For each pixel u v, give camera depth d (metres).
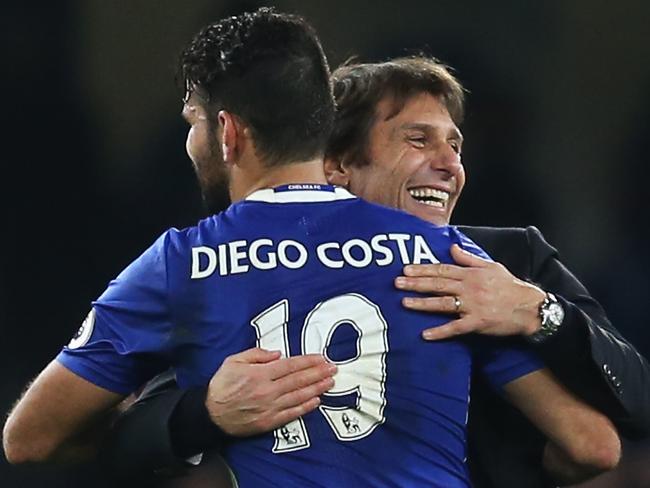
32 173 24.94
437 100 10.31
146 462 9.15
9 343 24.45
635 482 20.30
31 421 9.30
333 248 9.07
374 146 10.18
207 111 9.47
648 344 25.19
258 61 9.26
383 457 8.81
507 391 9.44
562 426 9.38
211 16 25.12
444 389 9.03
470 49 25.53
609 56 25.86
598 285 25.45
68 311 24.69
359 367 8.86
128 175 24.92
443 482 8.92
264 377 8.72
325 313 8.90
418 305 9.03
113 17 25.11
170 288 9.01
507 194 25.39
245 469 8.88
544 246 10.54
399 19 25.30
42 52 25.14
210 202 9.74
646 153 25.78
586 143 25.80
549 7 25.73
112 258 24.86
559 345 9.27
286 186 9.25
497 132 25.55
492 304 9.12
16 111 25.03
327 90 9.43
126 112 25.08
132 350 9.05
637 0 25.86
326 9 25.12
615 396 9.41
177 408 8.99
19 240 24.77
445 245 9.37
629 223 25.59
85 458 9.73
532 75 25.67
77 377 9.18
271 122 9.23
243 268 8.97
